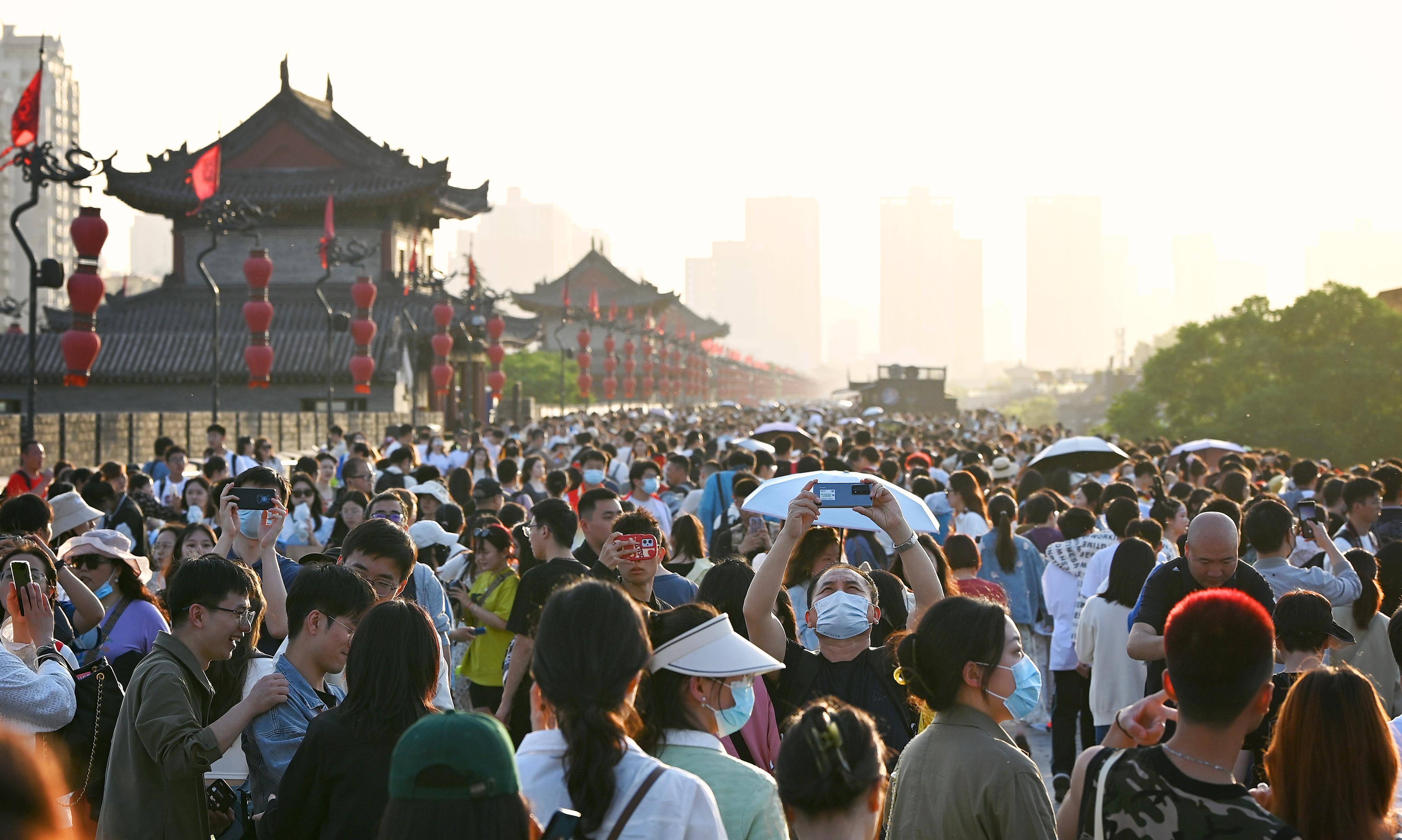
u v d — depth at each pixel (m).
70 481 14.84
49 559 6.80
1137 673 8.55
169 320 61.38
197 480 14.53
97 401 57.09
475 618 9.05
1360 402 60.09
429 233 69.62
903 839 4.59
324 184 62.09
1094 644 8.80
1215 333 68.50
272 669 5.81
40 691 5.69
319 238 62.84
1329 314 64.44
